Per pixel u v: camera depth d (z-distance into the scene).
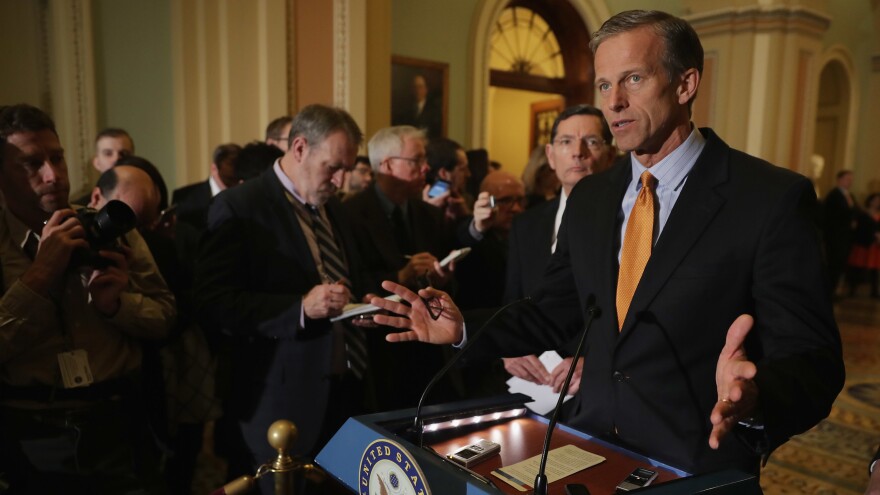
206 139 4.62
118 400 1.63
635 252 1.19
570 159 1.88
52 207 1.51
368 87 4.47
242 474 1.87
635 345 1.14
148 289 1.76
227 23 4.33
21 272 1.51
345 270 2.00
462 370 2.52
